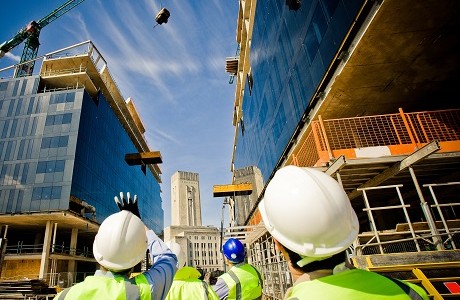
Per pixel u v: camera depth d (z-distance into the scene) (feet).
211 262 354.54
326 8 37.45
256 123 94.63
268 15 69.36
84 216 139.23
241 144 136.36
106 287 5.39
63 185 128.88
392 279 3.88
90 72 172.35
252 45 91.97
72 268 142.41
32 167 133.28
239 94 140.97
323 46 38.68
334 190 4.44
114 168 189.57
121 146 209.36
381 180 28.09
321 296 3.55
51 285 115.14
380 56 31.63
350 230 4.24
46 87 163.84
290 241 4.27
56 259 131.54
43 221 134.41
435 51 31.09
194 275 10.75
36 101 148.15
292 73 53.21
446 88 36.88
